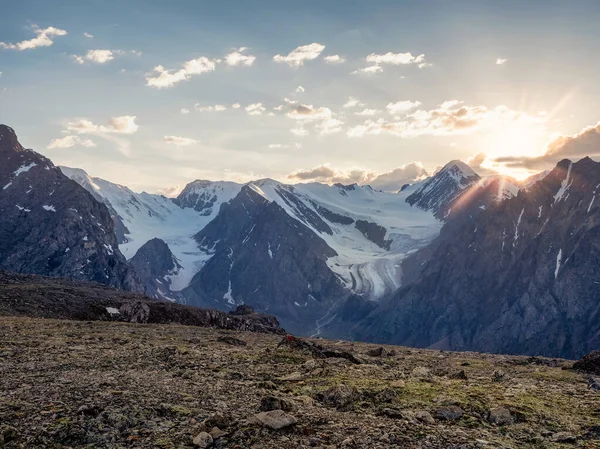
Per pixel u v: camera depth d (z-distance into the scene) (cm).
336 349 2872
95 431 1314
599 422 1594
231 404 1647
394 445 1290
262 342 3878
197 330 4594
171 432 1353
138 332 3819
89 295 6569
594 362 2909
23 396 1612
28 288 6244
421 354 3888
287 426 1390
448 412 1623
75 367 2141
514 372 2814
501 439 1395
